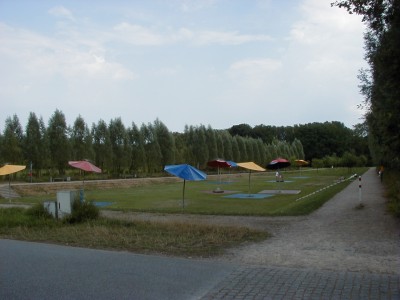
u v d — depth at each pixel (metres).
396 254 9.08
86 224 13.72
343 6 11.66
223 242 10.59
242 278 7.00
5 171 28.12
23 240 11.21
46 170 54.22
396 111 11.67
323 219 15.21
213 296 6.02
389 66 11.51
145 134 68.19
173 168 19.14
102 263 8.15
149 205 25.16
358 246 10.03
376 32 12.38
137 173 66.06
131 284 6.62
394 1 10.79
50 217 14.59
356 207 18.67
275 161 36.03
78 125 57.84
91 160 56.78
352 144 116.50
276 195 32.00
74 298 5.92
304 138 142.00
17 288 6.42
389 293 6.11
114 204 25.92
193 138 80.81
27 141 51.44
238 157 91.19
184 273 7.33
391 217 15.01
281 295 6.05
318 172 83.38
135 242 10.44
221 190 37.88
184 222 13.96
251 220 15.48
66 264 8.05
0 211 16.16
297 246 10.13
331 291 6.23
